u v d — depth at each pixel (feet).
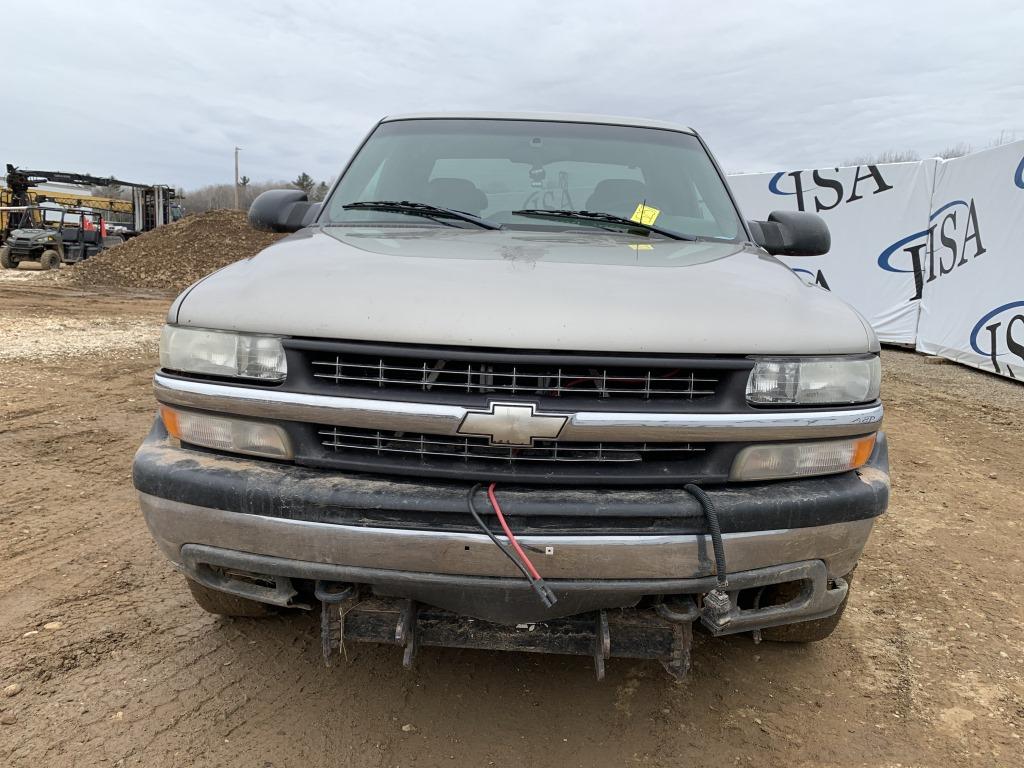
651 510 6.46
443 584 6.54
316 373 6.75
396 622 7.18
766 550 6.75
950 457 18.52
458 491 6.54
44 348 29.99
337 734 7.80
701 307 6.89
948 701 8.67
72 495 14.05
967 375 30.07
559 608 6.82
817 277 39.70
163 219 108.17
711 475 6.79
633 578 6.53
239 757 7.42
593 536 6.42
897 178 35.88
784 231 10.81
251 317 6.87
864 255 37.68
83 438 17.65
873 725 8.22
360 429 6.78
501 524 6.36
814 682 8.97
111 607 10.10
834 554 7.06
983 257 30.55
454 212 9.84
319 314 6.71
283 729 7.84
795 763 7.62
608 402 6.53
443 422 6.42
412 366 6.56
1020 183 28.27
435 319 6.48
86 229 87.71
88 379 24.35
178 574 11.07
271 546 6.70
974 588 11.44
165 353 7.29
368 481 6.65
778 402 6.77
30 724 7.74
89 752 7.39
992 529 13.83
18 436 17.56
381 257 7.86
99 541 12.11
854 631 10.15
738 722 8.22
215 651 9.16
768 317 6.95
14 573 10.96
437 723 8.04
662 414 6.51
